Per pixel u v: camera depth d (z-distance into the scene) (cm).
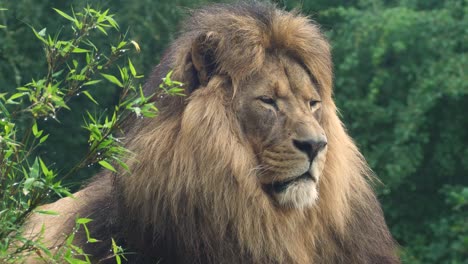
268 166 1053
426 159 2414
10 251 1020
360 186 1134
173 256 1062
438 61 2344
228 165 1042
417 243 2314
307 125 1045
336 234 1100
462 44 2389
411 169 2262
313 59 1098
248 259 1055
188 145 1042
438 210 2389
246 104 1063
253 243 1052
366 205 1138
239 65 1066
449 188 2266
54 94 869
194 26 1133
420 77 2330
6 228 862
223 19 1094
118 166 1067
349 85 2411
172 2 2128
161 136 1055
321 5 2584
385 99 2436
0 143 877
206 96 1061
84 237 1112
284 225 1065
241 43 1071
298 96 1077
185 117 1048
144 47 2100
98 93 2023
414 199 2389
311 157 1041
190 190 1038
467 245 2175
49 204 1286
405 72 2406
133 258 1076
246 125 1063
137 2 2108
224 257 1048
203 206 1040
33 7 2062
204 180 1037
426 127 2341
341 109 2394
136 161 1042
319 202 1088
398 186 2320
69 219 1149
